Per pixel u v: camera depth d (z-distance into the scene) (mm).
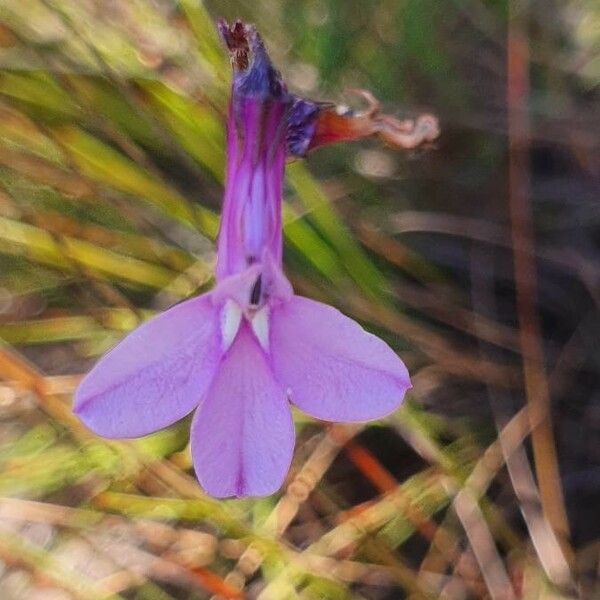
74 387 183
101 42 171
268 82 136
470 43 220
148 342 131
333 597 175
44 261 182
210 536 179
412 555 190
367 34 207
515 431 184
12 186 183
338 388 133
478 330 195
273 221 137
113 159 175
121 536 184
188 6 173
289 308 134
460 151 211
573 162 216
